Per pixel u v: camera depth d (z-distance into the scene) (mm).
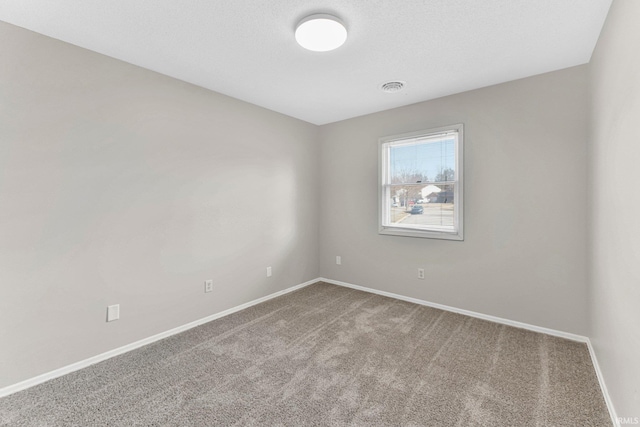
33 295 1907
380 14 1749
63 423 1572
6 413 1647
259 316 3039
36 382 1910
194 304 2809
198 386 1884
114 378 1975
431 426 1536
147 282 2471
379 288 3740
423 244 3334
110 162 2240
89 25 1844
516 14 1760
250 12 1726
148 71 2455
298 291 3865
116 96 2270
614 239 1578
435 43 2080
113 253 2268
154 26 1862
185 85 2717
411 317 2986
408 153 3473
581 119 2400
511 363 2123
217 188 3002
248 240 3324
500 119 2783
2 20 1773
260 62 2357
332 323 2848
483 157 2885
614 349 1582
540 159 2596
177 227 2674
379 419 1587
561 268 2523
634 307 1285
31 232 1892
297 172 3965
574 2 1654
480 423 1556
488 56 2270
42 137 1925
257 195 3424
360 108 3521
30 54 1874
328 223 4250
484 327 2736
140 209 2422
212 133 2945
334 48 2018
